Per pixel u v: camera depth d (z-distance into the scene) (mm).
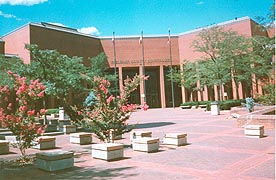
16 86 12273
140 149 12227
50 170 9219
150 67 65438
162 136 16500
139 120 29484
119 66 63250
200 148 12172
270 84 34062
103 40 63000
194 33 61969
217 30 43625
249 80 43781
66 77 22266
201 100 58219
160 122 25578
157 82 67500
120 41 63688
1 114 10898
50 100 47438
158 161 10047
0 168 10031
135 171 8727
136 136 14711
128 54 63750
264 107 27266
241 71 43000
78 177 8398
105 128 13219
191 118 28547
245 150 11289
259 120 18266
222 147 12148
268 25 24516
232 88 54312
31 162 10852
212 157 10219
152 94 66812
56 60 22172
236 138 14445
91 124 13734
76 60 26359
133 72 67500
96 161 10664
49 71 21812
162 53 64688
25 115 11391
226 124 21047
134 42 64188
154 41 64688
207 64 41812
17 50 51156
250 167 8586
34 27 49500
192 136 15766
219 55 41781
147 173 8406
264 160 9430
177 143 13125
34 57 21906
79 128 22938
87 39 59875
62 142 16500
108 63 62812
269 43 28547
